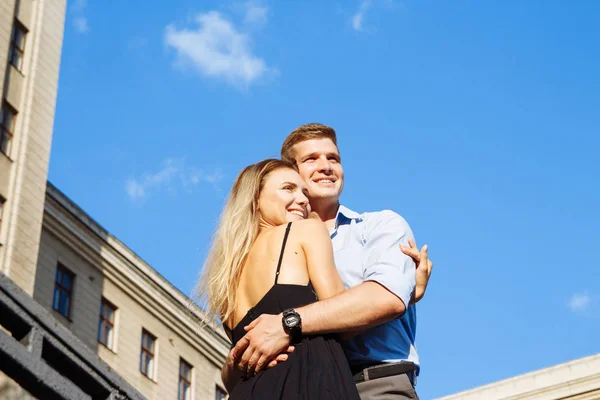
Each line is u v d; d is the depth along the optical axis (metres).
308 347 3.20
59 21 32.91
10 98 29.33
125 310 31.58
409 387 3.55
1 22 29.69
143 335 32.09
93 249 30.72
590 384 31.09
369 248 3.83
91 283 30.39
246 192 3.62
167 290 33.62
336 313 3.24
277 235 3.44
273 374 3.13
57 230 29.50
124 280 31.84
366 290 3.35
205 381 34.44
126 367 30.59
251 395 3.11
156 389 31.64
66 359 3.39
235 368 3.34
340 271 3.87
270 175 3.68
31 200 28.22
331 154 4.54
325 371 3.11
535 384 31.97
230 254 3.48
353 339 3.62
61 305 28.83
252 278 3.41
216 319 3.56
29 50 31.05
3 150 28.23
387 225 3.86
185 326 34.03
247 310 3.38
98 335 29.97
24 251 27.08
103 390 3.54
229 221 3.57
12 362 3.12
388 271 3.49
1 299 3.14
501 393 32.41
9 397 3.10
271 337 3.18
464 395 32.88
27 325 3.24
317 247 3.38
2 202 27.30
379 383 3.54
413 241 3.82
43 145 29.81
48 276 28.52
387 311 3.33
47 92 30.94
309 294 3.30
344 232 4.07
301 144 4.57
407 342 3.70
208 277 3.56
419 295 3.71
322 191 4.45
